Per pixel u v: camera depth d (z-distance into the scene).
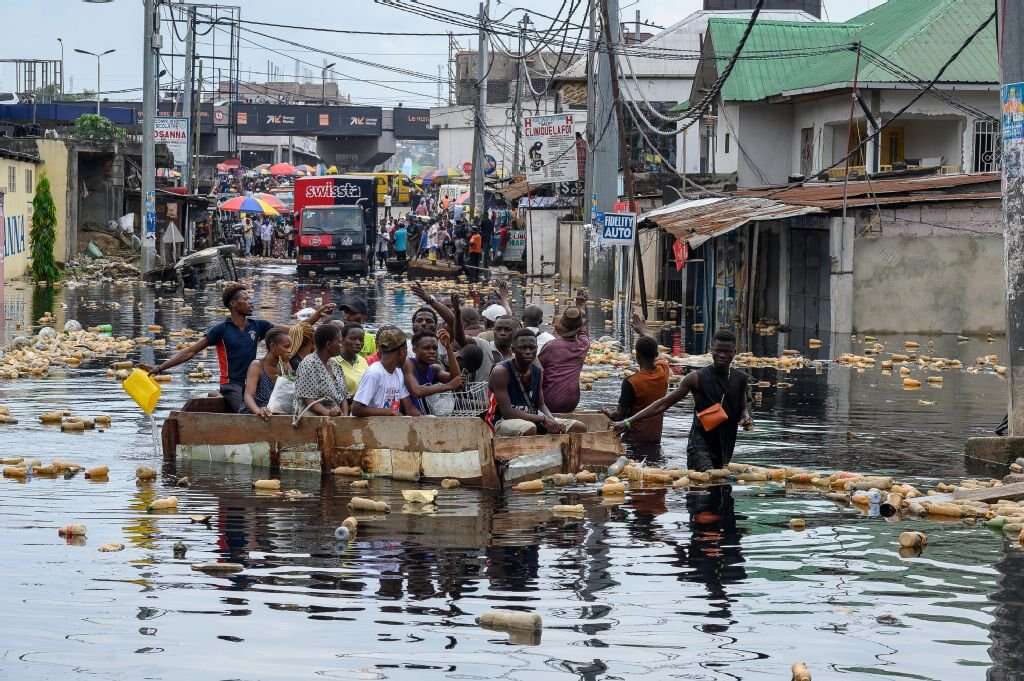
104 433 20.08
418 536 13.56
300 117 164.25
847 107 57.47
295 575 11.89
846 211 40.16
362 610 10.83
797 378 29.36
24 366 27.72
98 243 74.75
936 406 24.70
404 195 122.38
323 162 182.00
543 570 12.20
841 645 10.12
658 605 11.10
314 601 11.07
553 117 54.28
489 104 131.88
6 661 9.51
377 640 10.06
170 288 58.69
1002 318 40.59
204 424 17.95
